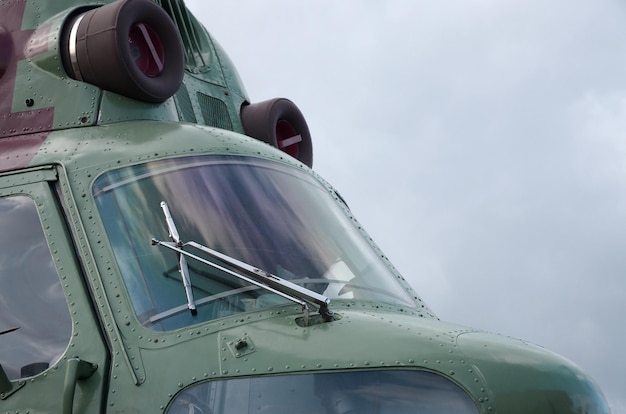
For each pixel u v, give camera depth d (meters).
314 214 5.78
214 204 5.39
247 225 5.34
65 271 5.09
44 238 5.26
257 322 4.71
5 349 5.02
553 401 4.21
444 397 4.20
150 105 6.46
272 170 5.92
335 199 6.27
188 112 7.22
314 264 5.28
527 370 4.31
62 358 4.82
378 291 5.39
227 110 7.76
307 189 6.03
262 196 5.61
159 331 4.74
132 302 4.89
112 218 5.28
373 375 4.32
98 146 5.75
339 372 4.36
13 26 6.69
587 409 4.32
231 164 5.74
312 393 4.33
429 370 4.29
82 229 5.23
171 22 6.78
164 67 6.68
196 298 4.86
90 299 4.98
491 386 4.20
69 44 6.34
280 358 4.46
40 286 5.12
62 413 4.50
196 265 5.00
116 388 4.59
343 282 5.26
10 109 6.33
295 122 8.15
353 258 5.58
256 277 4.89
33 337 4.98
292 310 4.78
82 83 6.29
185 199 5.38
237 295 4.87
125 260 5.09
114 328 4.81
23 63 6.46
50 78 6.36
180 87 7.20
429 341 4.44
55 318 4.98
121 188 5.42
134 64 6.26
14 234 5.36
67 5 6.75
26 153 5.82
